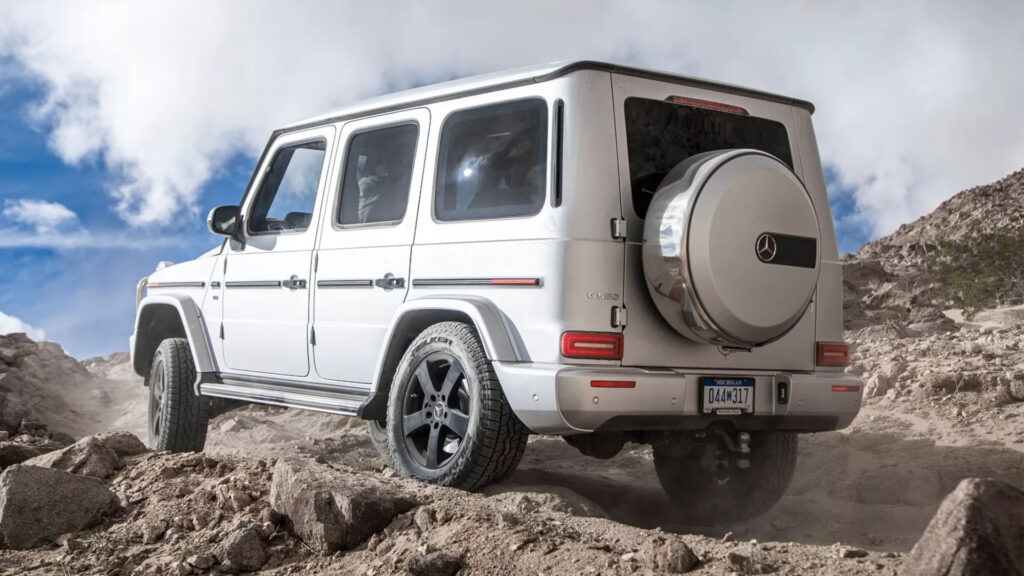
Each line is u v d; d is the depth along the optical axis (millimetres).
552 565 3656
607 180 4594
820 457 7078
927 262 107750
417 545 3973
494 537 3928
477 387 4676
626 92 4773
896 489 6238
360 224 5668
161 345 7121
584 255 4500
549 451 7805
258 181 6598
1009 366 10031
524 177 4781
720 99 5129
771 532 5297
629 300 4598
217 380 6770
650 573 3457
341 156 5922
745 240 4504
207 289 6852
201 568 4023
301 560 4133
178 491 4965
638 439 5262
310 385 5930
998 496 2717
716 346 4840
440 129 5270
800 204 4723
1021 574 2602
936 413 8258
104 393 13117
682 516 5750
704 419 4730
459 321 5062
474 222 4938
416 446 5078
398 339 5219
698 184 4461
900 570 2910
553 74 4719
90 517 4656
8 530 4469
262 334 6273
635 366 4598
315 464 4746
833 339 5344
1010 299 77562
